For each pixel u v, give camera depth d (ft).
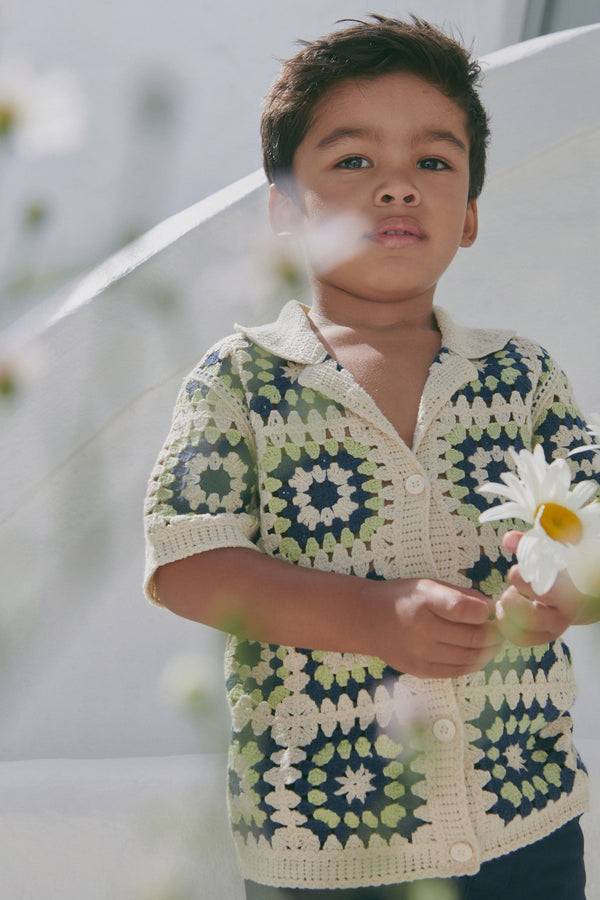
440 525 3.82
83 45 8.64
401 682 3.60
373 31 4.31
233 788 3.71
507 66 6.57
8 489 5.26
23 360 2.26
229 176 9.09
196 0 9.12
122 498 5.76
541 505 2.63
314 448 3.91
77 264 2.06
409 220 4.09
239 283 2.23
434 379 4.04
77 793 5.21
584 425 4.50
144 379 5.35
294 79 4.37
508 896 3.59
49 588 2.58
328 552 3.78
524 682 3.75
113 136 7.89
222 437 3.95
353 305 4.25
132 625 6.31
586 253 6.73
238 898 4.32
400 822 3.50
